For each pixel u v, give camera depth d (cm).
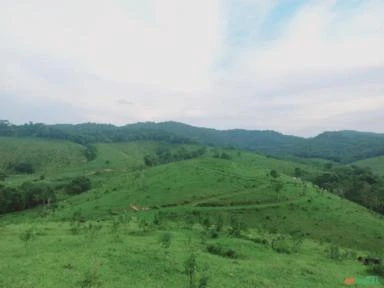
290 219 10012
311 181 18800
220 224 7156
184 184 12644
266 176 14300
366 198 15600
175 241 5209
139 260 3859
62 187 17300
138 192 12025
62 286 2912
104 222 7650
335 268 4738
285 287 3562
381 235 9569
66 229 6044
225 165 15562
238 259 4575
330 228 9644
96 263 3603
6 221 11362
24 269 3234
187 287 3247
